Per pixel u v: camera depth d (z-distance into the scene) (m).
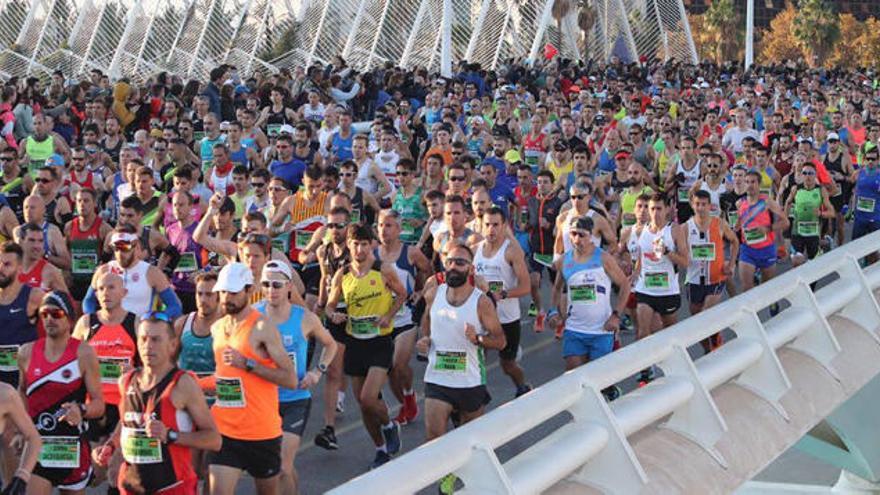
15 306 8.76
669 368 5.62
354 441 10.33
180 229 11.87
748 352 6.14
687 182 16.77
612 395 10.95
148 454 6.68
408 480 3.73
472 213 12.35
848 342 7.56
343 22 48.38
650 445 5.34
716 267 12.62
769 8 122.81
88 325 8.48
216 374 7.24
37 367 7.36
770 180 16.48
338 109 18.33
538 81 30.09
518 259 10.24
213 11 50.03
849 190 18.16
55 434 7.39
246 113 17.59
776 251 14.56
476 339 8.35
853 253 8.02
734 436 5.74
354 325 9.51
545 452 4.50
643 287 11.81
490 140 19.39
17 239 10.20
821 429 8.95
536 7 44.06
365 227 9.49
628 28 53.50
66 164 17.91
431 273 10.23
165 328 6.61
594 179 15.46
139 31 52.34
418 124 21.94
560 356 13.23
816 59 103.69
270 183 13.09
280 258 9.77
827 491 10.80
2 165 15.86
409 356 10.15
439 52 45.09
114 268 9.53
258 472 7.32
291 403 8.03
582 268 10.16
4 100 19.94
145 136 17.80
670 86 29.39
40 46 53.16
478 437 4.14
